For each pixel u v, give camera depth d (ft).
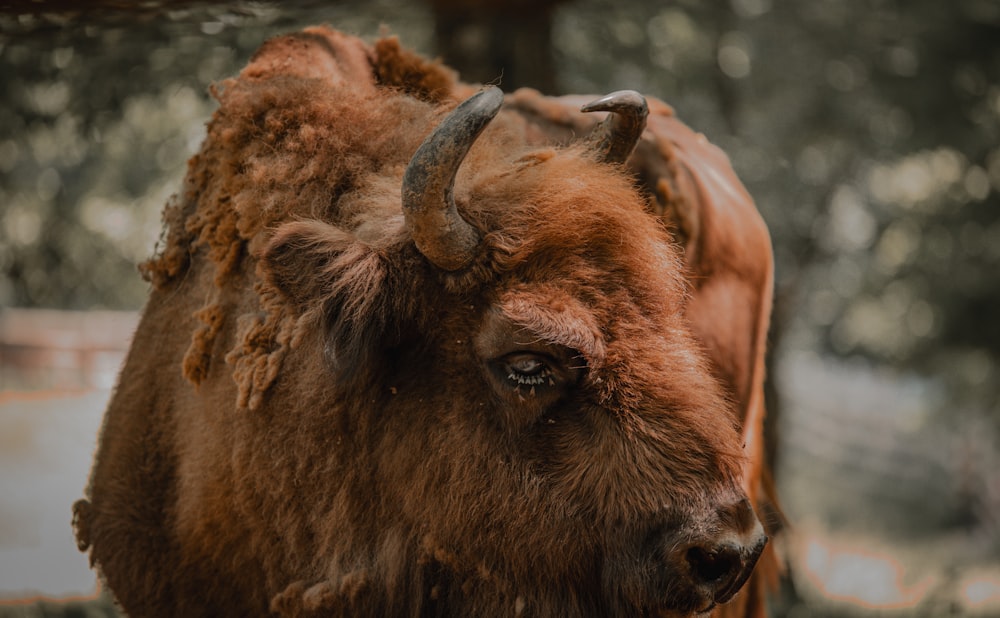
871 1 116.06
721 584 31.96
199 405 37.55
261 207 36.47
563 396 32.55
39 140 85.30
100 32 56.75
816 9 115.65
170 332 39.47
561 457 32.58
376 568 35.53
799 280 128.06
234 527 37.14
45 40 58.23
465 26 76.18
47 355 223.30
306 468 35.65
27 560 98.73
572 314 31.86
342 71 41.37
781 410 114.62
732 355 47.01
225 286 37.35
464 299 33.12
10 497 125.49
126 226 102.83
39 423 168.76
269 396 35.60
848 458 293.84
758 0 112.06
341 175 36.55
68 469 143.43
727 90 108.06
